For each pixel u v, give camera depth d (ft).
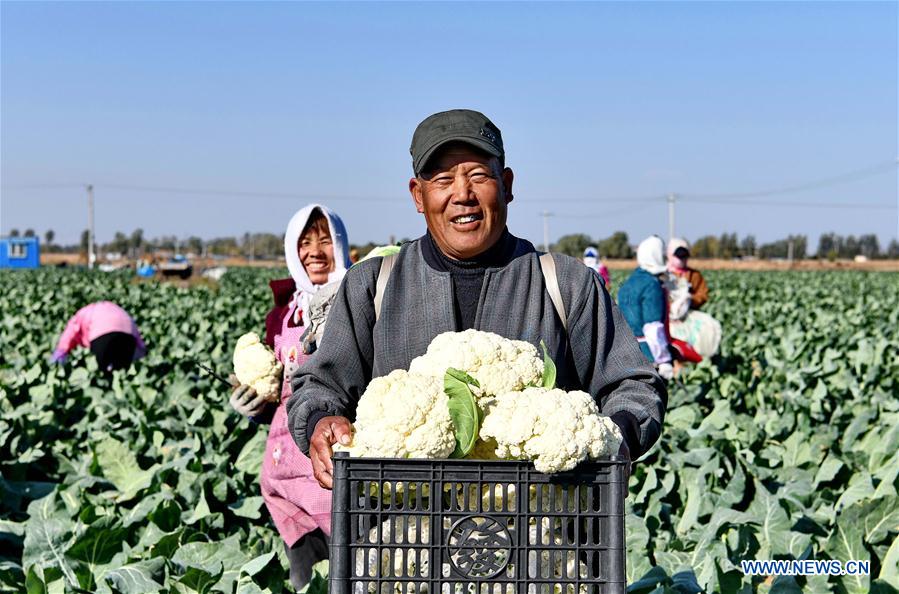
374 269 12.31
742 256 544.21
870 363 46.70
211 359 51.31
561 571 10.07
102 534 18.11
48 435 29.89
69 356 45.62
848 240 621.31
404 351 12.02
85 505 21.58
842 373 42.19
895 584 17.24
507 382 10.25
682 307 42.14
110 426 30.71
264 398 17.34
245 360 17.13
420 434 9.84
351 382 12.22
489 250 11.97
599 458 9.68
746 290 145.28
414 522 10.19
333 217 17.78
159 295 132.05
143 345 38.06
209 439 29.43
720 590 16.38
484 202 11.55
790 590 15.65
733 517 19.86
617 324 12.20
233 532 22.33
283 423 17.24
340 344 12.18
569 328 11.98
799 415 29.50
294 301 17.69
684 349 41.16
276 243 615.16
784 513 19.89
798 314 91.40
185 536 19.71
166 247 618.85
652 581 16.07
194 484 22.94
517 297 11.94
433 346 10.68
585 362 12.09
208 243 618.85
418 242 12.48
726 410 32.12
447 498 10.25
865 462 25.09
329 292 15.78
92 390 35.86
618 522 9.54
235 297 126.41
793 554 18.71
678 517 22.45
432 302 11.94
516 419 9.57
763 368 49.32
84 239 650.02
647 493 22.47
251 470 26.73
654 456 25.86
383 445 9.89
